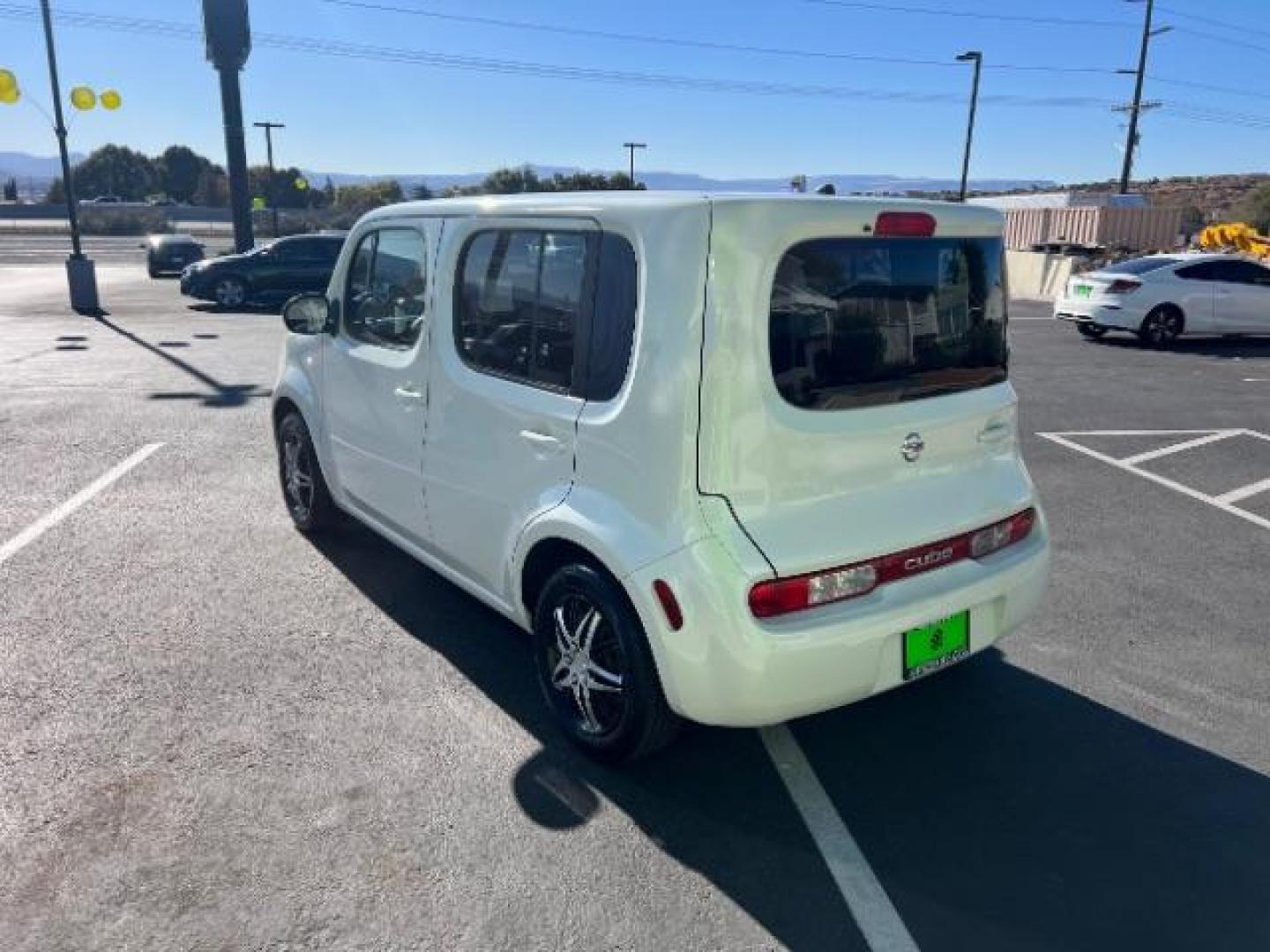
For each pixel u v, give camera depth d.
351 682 3.79
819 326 2.81
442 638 4.18
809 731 3.55
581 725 3.31
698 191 3.07
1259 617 4.60
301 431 5.17
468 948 2.46
